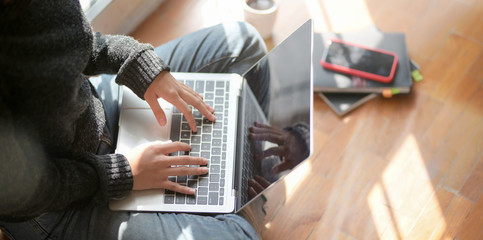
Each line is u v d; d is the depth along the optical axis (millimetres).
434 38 1587
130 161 988
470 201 1353
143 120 1104
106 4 1450
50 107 775
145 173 991
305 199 1372
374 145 1437
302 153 955
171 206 1017
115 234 973
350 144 1440
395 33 1562
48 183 814
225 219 1023
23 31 734
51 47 770
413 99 1495
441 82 1517
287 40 1123
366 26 1615
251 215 1149
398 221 1337
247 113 1126
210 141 1088
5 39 711
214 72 1218
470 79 1516
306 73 1021
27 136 763
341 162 1417
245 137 1093
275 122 1062
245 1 1507
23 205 792
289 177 1403
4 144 715
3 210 788
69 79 784
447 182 1379
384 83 1473
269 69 1141
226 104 1138
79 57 814
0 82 702
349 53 1509
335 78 1487
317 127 1468
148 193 1022
